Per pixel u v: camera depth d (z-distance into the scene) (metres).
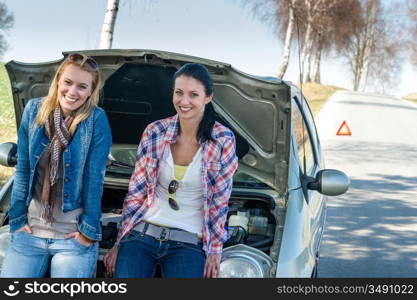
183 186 3.34
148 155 3.39
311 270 3.96
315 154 5.80
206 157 3.31
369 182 12.05
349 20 49.78
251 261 3.45
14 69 4.13
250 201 4.43
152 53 3.98
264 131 4.01
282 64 30.09
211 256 3.38
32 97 4.26
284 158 4.03
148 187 3.40
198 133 3.32
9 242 3.63
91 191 3.25
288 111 3.85
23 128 3.28
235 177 4.52
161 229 3.34
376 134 22.09
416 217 9.24
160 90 4.31
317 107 34.38
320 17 40.41
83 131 3.21
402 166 14.57
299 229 3.96
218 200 3.37
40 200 3.25
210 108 3.37
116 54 4.04
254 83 3.84
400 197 10.71
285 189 4.09
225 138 3.35
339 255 7.07
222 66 3.85
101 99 4.46
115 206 4.83
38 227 3.25
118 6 10.14
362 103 41.91
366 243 7.65
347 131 21.06
